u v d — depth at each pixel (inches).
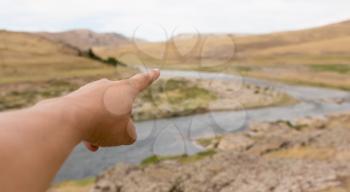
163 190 220.7
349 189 201.3
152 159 251.0
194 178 230.5
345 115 424.2
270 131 349.1
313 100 524.4
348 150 287.9
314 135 338.6
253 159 270.1
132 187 231.0
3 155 4.3
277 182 229.3
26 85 508.4
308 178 225.8
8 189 4.2
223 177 236.7
